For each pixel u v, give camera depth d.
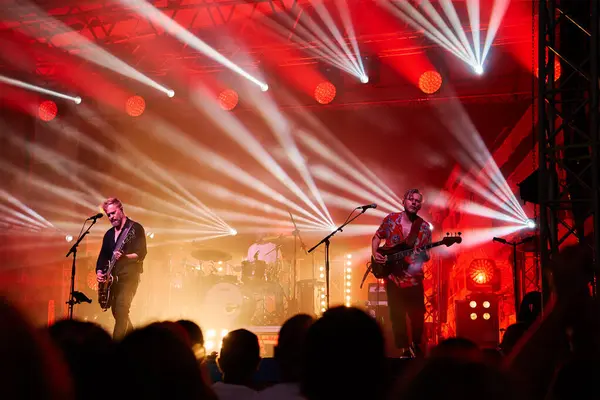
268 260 13.68
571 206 6.55
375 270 7.10
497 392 1.21
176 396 1.90
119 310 7.94
